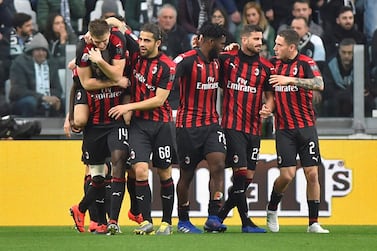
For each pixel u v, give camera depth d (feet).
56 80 138.21
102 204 100.68
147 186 97.45
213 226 102.47
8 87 138.82
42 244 86.17
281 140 106.52
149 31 95.91
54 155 127.44
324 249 82.79
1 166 127.13
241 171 103.96
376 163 128.16
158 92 96.27
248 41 103.09
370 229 117.08
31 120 134.51
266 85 105.50
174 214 125.08
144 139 97.04
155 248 80.69
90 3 147.74
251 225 106.22
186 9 147.33
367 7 145.89
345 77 138.62
